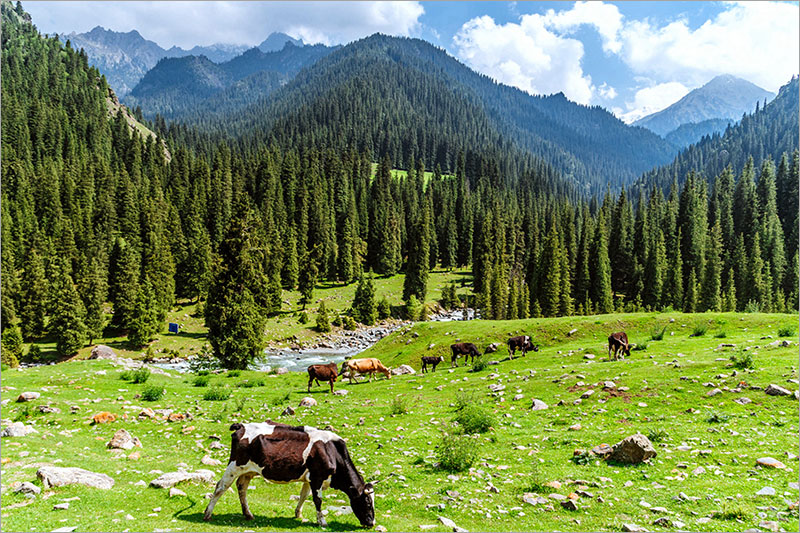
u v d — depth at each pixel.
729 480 13.34
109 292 104.69
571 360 35.03
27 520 9.42
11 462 13.30
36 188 131.88
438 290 143.62
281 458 10.59
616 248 119.25
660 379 24.39
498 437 19.22
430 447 18.20
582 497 12.84
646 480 13.88
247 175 179.25
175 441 18.23
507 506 12.46
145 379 31.20
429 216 167.75
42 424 19.50
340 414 23.86
